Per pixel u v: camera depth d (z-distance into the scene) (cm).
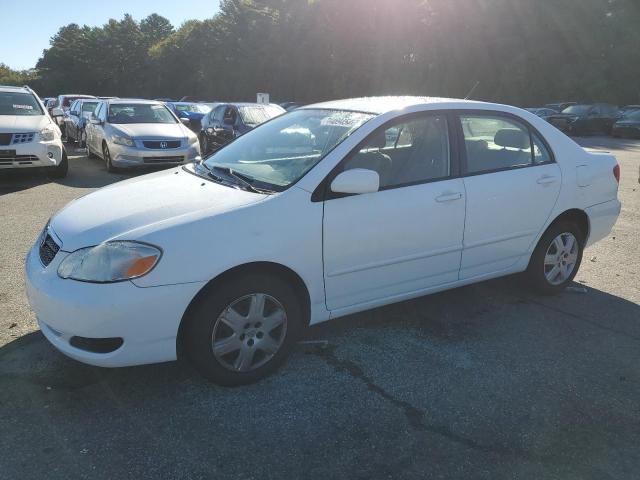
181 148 1112
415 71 4153
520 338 394
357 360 358
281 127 420
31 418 290
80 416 293
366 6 4322
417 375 341
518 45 3622
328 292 342
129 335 286
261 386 325
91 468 255
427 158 381
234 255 299
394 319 420
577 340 393
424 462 264
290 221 317
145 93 8419
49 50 9988
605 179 473
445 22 3819
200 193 338
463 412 304
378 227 348
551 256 460
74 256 294
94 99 1805
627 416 305
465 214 388
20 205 784
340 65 4606
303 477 253
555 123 2573
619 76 3434
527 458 269
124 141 1080
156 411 299
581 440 284
